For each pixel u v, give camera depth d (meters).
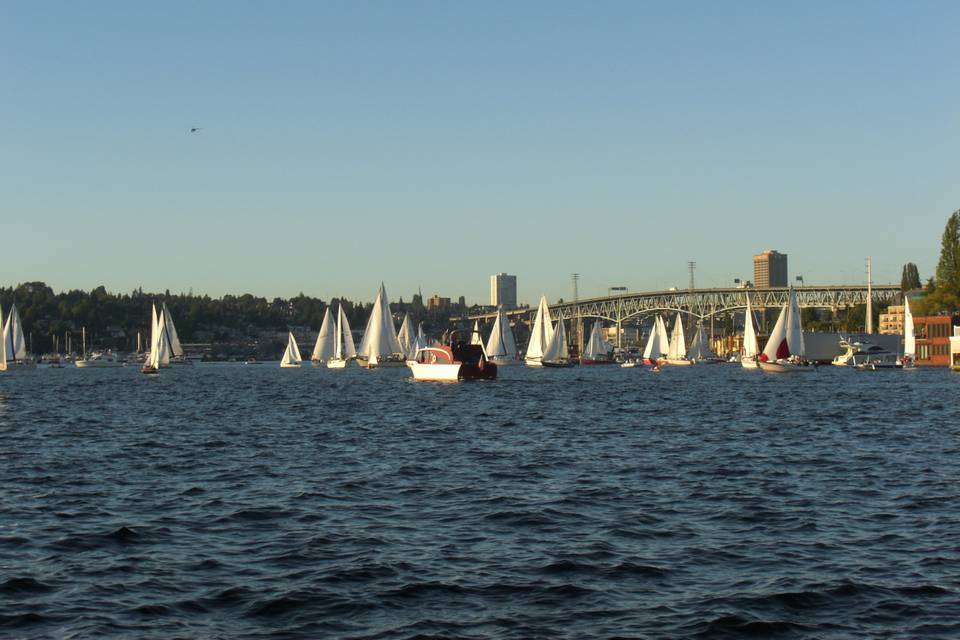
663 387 120.06
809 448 46.69
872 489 33.25
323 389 122.75
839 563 22.58
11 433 57.62
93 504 31.05
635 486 34.41
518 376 166.25
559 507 30.09
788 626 18.03
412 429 59.22
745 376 161.12
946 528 26.33
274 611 19.09
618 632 17.75
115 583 21.14
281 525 27.45
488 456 43.97
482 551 24.06
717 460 41.97
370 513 29.25
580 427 60.09
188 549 24.44
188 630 17.97
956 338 169.75
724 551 23.95
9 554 23.91
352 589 20.58
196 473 38.47
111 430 59.72
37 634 17.72
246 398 101.50
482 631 17.84
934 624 18.06
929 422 61.56
